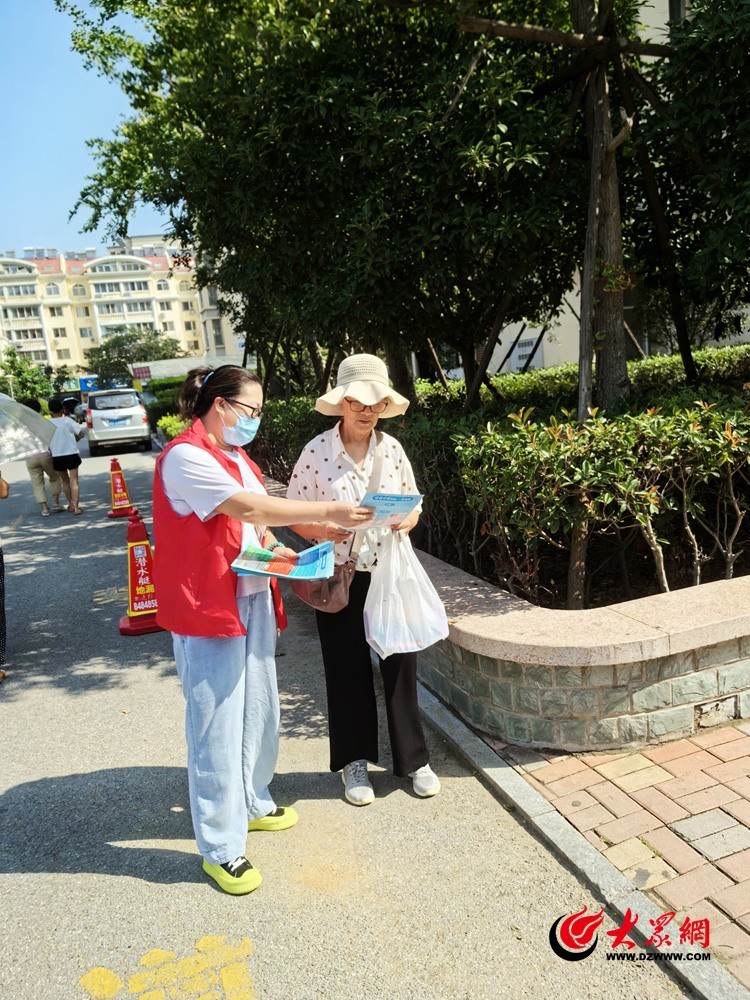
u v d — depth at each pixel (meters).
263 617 2.71
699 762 3.04
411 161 4.92
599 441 3.46
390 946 2.29
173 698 4.33
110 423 20.11
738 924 2.22
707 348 11.62
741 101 4.36
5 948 2.39
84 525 10.13
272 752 2.82
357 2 5.37
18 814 3.18
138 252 113.31
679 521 4.50
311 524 2.76
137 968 2.27
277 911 2.47
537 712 3.20
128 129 9.74
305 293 5.74
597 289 4.84
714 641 3.12
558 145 4.95
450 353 8.93
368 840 2.80
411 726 3.05
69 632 5.68
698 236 6.15
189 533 2.45
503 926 2.34
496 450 3.65
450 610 3.57
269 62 5.34
